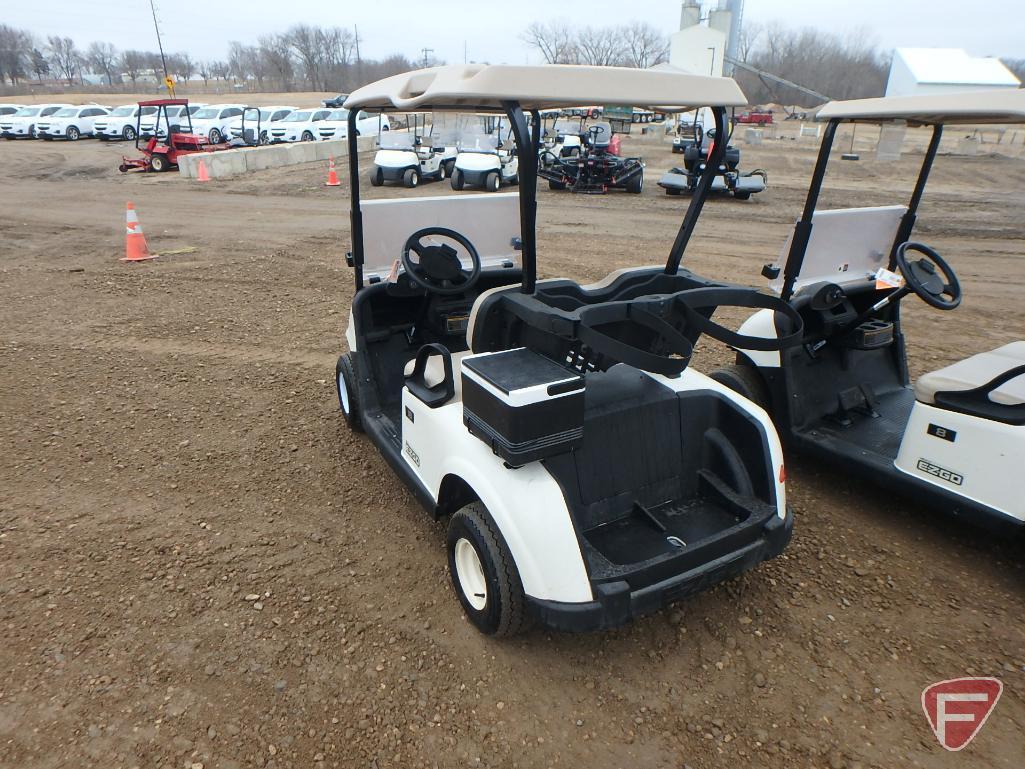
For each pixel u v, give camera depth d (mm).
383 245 3758
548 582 2207
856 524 3320
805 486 3662
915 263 3492
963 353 5586
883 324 3803
